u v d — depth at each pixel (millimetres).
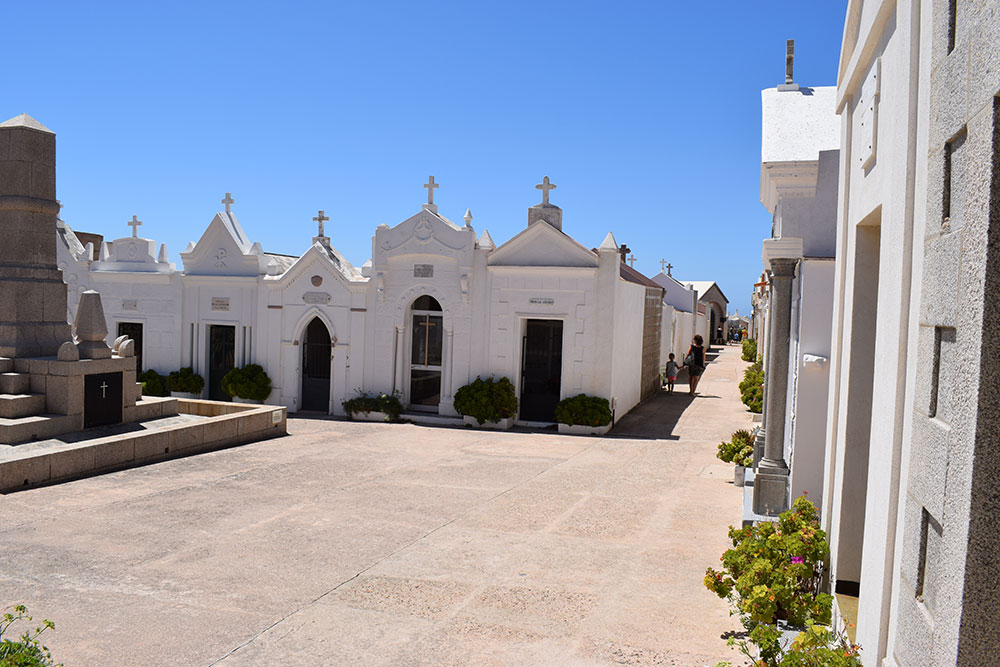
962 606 2531
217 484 12383
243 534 9633
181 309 22391
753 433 14070
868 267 5848
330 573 8234
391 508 11109
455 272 20016
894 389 3910
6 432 13125
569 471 14141
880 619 3881
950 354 2953
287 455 15125
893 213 4215
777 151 9102
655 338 28734
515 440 17656
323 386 21625
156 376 22266
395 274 20500
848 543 5957
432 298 20844
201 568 8312
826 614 5852
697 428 20000
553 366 19922
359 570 8352
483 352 19906
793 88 10531
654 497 12109
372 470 13859
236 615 7031
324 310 21047
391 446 16500
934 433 3039
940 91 3158
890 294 4227
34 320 15062
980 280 2523
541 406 20031
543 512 11031
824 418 8422
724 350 58500
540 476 13633
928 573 3123
